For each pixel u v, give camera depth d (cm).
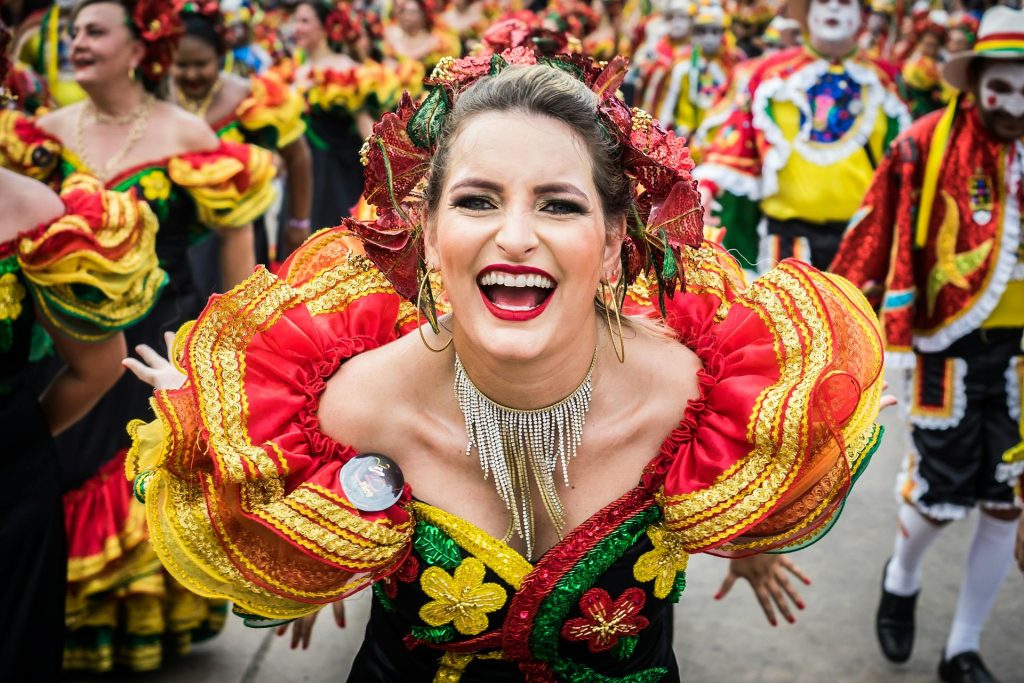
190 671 362
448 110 173
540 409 178
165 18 359
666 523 181
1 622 253
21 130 361
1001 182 341
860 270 359
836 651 382
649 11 1171
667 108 818
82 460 338
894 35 971
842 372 171
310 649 381
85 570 332
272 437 178
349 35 714
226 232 376
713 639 390
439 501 180
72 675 353
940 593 421
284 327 186
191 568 177
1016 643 387
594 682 190
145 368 208
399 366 182
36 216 250
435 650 188
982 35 333
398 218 184
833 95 472
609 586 180
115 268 255
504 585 178
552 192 162
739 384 178
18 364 256
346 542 171
